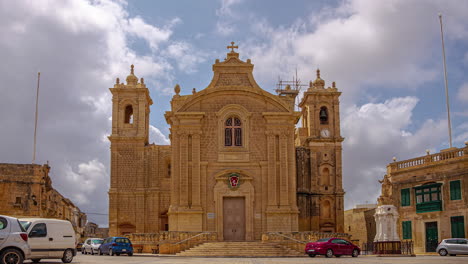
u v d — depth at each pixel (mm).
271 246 41875
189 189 48562
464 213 45719
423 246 49531
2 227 22719
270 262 30016
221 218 48281
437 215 48250
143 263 28766
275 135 49656
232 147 49438
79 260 32094
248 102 50312
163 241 42812
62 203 78875
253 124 50000
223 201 49000
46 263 28266
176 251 42688
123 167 66312
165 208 66000
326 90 67438
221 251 41188
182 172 48719
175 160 49031
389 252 41188
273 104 50312
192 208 48000
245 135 49625
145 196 66000
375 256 40344
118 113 67625
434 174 49094
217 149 49375
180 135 49281
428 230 49375
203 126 49688
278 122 49750
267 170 49156
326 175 65438
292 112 49906
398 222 52375
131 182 66062
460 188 46438
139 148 66750
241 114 49938
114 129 67062
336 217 64250
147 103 70938
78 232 100812
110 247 41750
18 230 22953
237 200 49156
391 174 53625
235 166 49250
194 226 47844
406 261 30984
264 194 48875
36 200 53812
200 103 50031
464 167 46406
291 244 42281
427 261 30812
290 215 48500
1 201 52531
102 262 29766
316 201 64250
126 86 68062
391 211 43688
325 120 67250
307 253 39188
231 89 50031
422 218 50000
